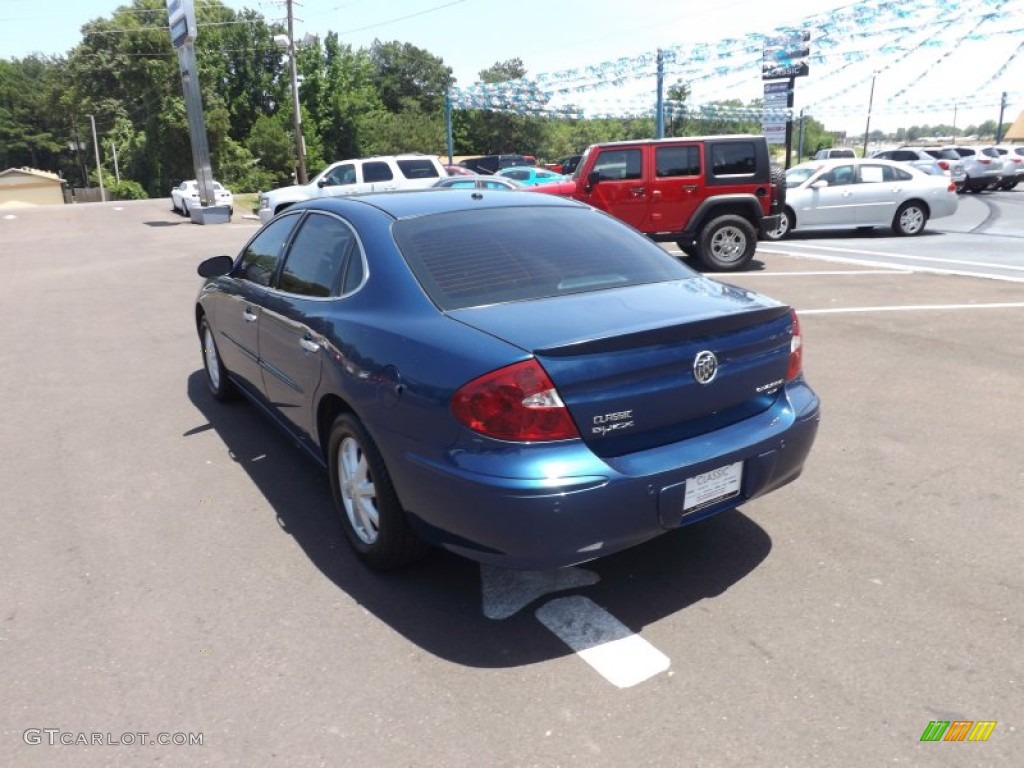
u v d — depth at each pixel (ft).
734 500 10.01
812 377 19.94
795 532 11.98
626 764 7.49
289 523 12.81
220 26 231.50
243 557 11.72
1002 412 17.03
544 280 10.78
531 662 9.09
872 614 9.80
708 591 10.49
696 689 8.53
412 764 7.57
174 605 10.46
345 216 12.53
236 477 14.73
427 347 9.44
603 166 39.24
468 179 58.39
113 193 226.38
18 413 19.01
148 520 13.01
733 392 9.97
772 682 8.60
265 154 225.76
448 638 9.61
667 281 11.35
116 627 9.98
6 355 25.20
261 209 68.90
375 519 10.87
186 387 20.93
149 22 250.16
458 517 9.02
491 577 11.06
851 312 27.30
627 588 10.66
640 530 9.11
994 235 50.24
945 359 21.17
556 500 8.49
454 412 8.85
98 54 244.42
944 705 8.16
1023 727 7.83
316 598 10.57
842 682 8.55
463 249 11.19
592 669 8.94
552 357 8.61
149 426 17.75
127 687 8.81
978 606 9.90
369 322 10.57
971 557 11.10
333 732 8.03
